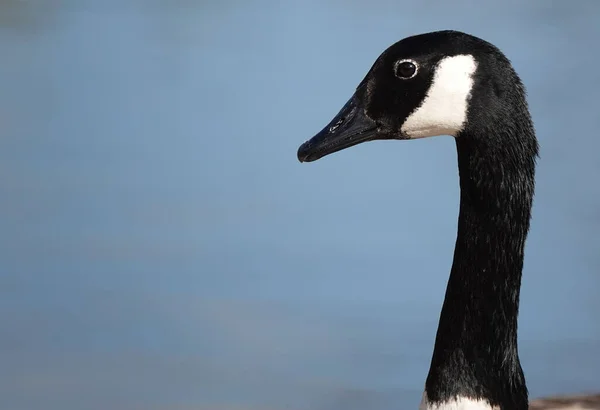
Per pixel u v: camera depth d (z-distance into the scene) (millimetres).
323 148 8820
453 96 8258
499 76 8125
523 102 8156
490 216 8234
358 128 8789
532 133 8172
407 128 8594
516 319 8305
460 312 8297
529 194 8211
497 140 8125
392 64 8555
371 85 8742
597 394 11883
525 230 8250
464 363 8234
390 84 8578
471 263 8305
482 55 8188
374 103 8719
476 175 8250
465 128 8258
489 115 8125
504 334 8250
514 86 8141
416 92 8438
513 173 8156
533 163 8203
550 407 11328
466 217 8352
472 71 8188
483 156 8195
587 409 11266
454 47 8297
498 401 8172
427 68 8367
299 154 8906
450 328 8320
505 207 8188
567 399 11648
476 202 8281
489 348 8219
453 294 8359
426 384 8406
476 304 8258
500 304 8242
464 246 8344
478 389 8180
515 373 8281
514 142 8125
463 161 8344
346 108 8875
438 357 8336
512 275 8258
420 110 8461
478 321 8242
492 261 8242
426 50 8375
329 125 8891
